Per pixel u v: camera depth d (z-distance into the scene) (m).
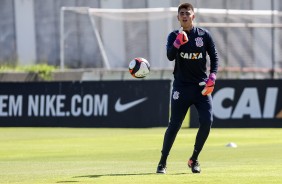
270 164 34.59
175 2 104.12
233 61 101.56
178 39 28.89
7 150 47.84
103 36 105.12
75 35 107.25
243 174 28.88
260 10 103.50
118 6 106.94
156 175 28.84
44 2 110.62
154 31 102.94
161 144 52.47
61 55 100.94
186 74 29.78
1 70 99.38
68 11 107.38
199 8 102.69
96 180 27.08
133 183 25.83
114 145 51.84
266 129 68.94
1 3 111.31
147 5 105.44
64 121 74.38
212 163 35.75
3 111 75.88
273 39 93.31
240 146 49.06
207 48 29.84
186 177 27.75
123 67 104.81
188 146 50.03
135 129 70.81
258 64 101.81
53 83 74.69
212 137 58.81
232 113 70.75
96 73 96.31
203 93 29.45
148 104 72.75
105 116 73.56
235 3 104.31
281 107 70.31
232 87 70.75
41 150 47.72
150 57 103.50
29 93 75.31
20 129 71.81
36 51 110.81
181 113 30.09
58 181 26.92
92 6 108.06
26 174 30.44
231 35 101.31
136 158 40.53
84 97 74.06
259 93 70.62
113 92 73.50
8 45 111.12
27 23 111.00
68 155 43.38
